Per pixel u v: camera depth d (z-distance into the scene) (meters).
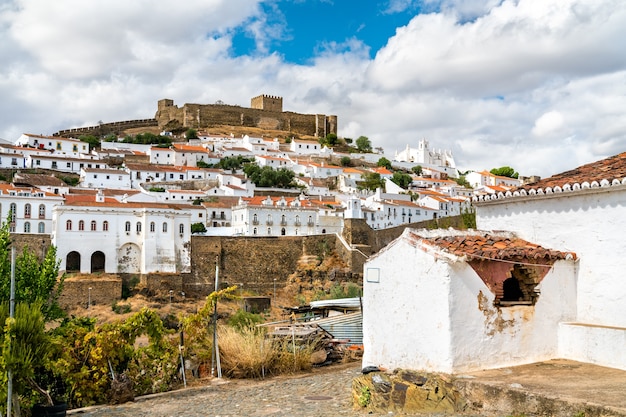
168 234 78.50
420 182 159.00
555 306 14.56
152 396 17.44
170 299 74.44
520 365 13.80
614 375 12.59
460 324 13.21
